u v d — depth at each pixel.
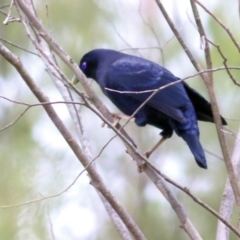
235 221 13.48
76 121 9.20
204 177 14.37
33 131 12.45
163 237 14.31
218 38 12.59
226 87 13.02
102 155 14.66
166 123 10.71
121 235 8.43
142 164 8.79
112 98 11.36
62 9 13.19
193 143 10.02
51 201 11.25
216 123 7.90
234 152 8.87
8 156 11.57
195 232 8.06
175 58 13.55
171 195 8.35
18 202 10.91
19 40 13.12
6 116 12.56
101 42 13.34
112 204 7.77
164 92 10.47
